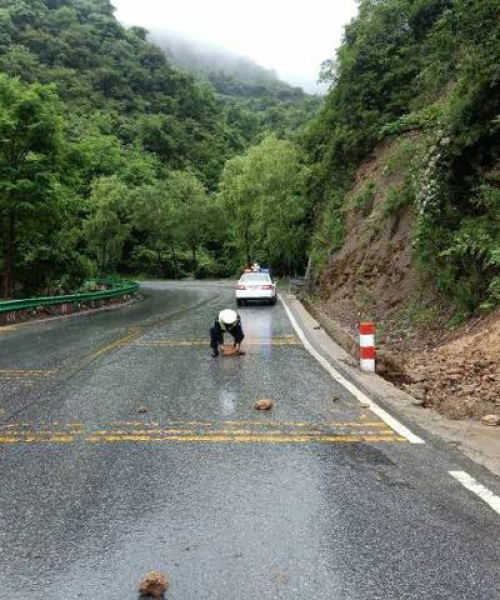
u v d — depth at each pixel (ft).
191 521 13.03
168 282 199.52
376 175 81.46
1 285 99.50
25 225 90.17
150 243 248.32
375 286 59.67
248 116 494.18
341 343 41.45
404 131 65.10
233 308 77.56
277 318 63.05
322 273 90.63
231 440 19.17
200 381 29.25
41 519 13.25
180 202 229.66
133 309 82.38
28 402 24.84
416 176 49.29
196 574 10.80
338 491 14.67
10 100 84.74
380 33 91.76
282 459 17.19
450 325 38.52
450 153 42.50
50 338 48.70
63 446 18.65
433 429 19.99
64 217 92.22
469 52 43.29
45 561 11.38
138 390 27.14
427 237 44.04
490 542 11.91
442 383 27.14
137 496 14.49
